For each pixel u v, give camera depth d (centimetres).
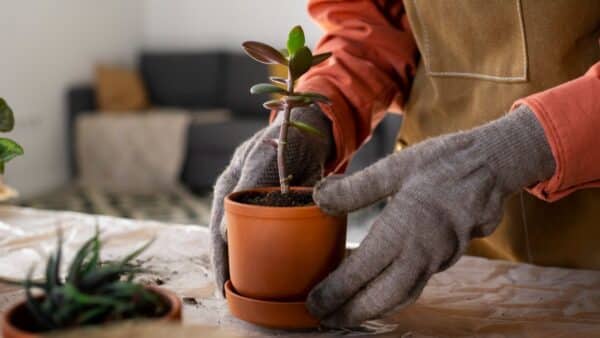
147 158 546
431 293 102
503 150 85
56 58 557
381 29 125
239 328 90
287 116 89
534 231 124
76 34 582
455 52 121
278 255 87
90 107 576
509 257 129
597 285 105
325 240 88
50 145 552
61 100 565
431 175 84
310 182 101
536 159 85
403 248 84
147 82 646
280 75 575
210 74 635
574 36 109
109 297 68
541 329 91
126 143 547
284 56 88
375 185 85
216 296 100
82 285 68
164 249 117
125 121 548
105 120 550
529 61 112
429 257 84
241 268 89
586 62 110
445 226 84
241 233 88
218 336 65
